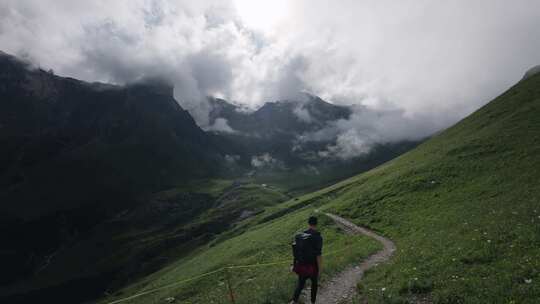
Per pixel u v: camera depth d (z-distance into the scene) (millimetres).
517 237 15883
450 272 14391
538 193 24812
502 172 38625
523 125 51750
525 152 41562
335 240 41438
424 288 13703
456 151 54406
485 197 33438
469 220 25453
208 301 25219
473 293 11555
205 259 70500
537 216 18203
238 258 48906
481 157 47656
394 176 58688
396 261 20422
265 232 67500
